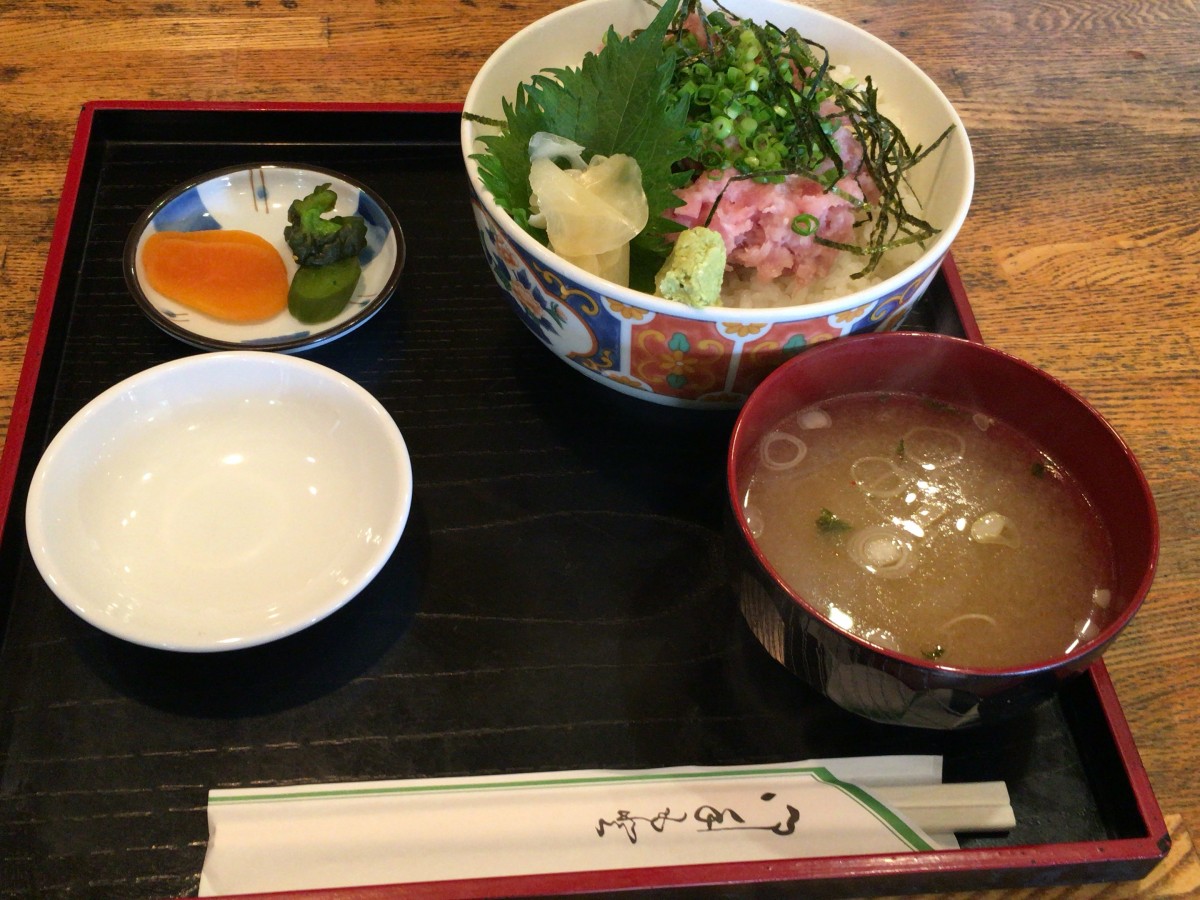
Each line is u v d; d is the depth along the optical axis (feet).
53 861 0.80
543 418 1.10
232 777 0.85
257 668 0.91
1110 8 1.63
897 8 1.60
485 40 1.49
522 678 0.91
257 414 1.06
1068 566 0.90
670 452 1.08
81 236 1.19
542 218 0.99
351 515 1.00
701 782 0.85
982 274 1.27
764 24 1.17
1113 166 1.41
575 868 0.79
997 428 0.99
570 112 1.04
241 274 1.15
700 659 0.93
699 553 1.00
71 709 0.88
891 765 0.87
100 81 1.38
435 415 1.09
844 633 0.75
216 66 1.41
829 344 0.93
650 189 1.01
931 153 1.09
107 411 1.00
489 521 1.01
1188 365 1.20
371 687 0.90
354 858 0.79
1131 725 0.94
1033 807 0.88
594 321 0.95
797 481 0.96
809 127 1.04
